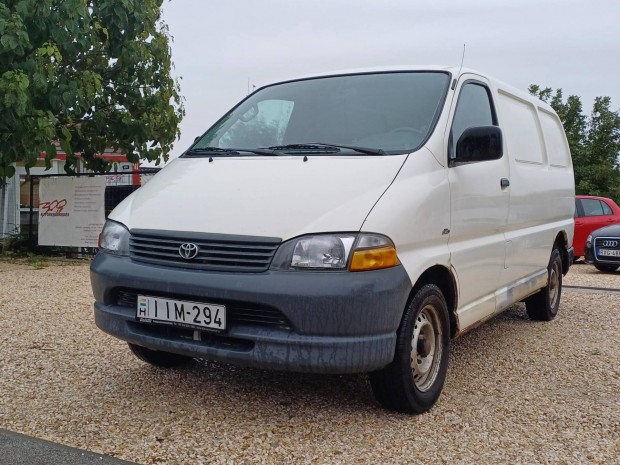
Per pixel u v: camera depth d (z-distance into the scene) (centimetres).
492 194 464
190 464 313
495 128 408
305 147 414
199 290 340
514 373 477
